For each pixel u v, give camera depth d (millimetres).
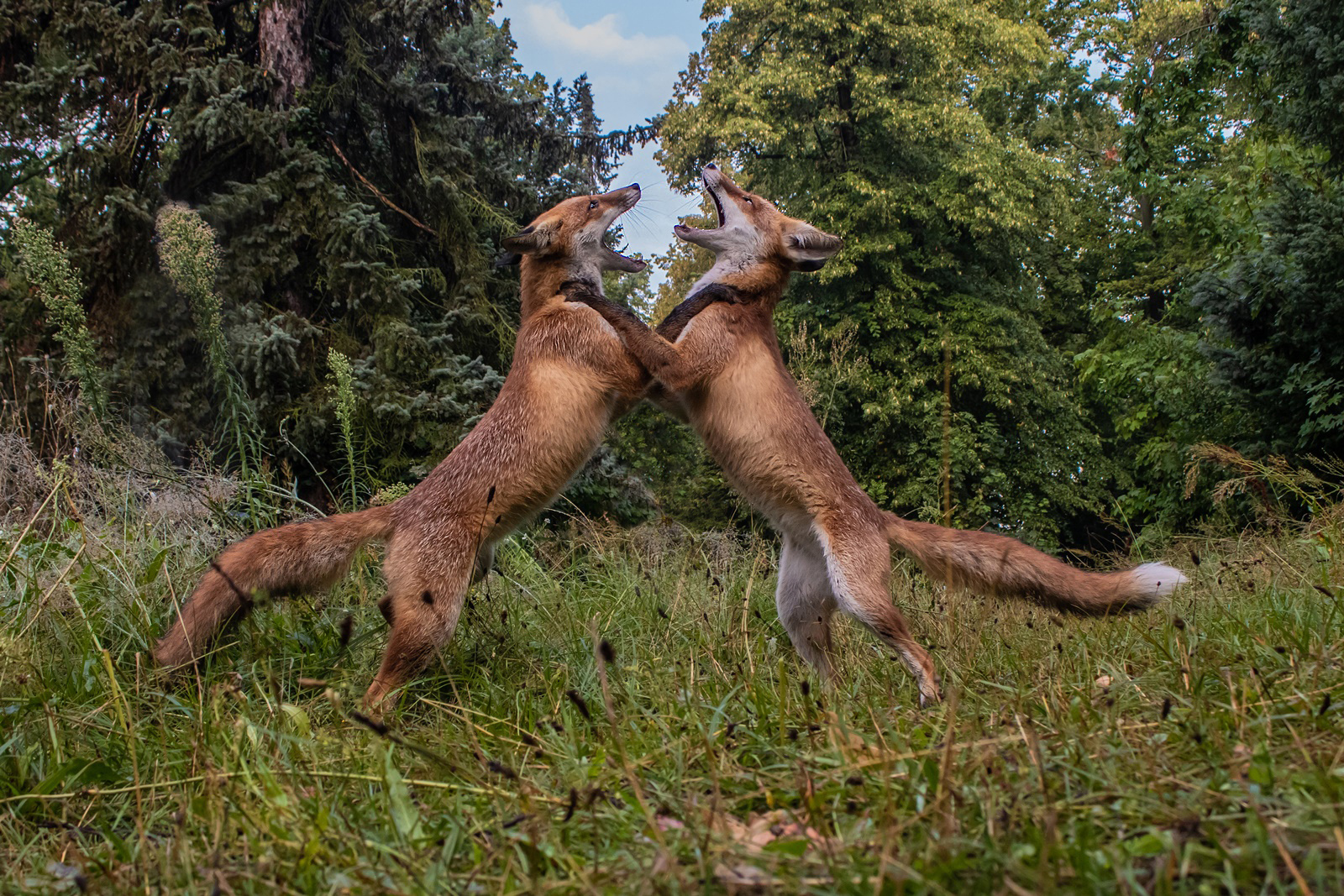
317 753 3250
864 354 20828
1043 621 5215
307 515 7230
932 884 1955
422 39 14656
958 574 4812
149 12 13016
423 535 4559
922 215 20625
